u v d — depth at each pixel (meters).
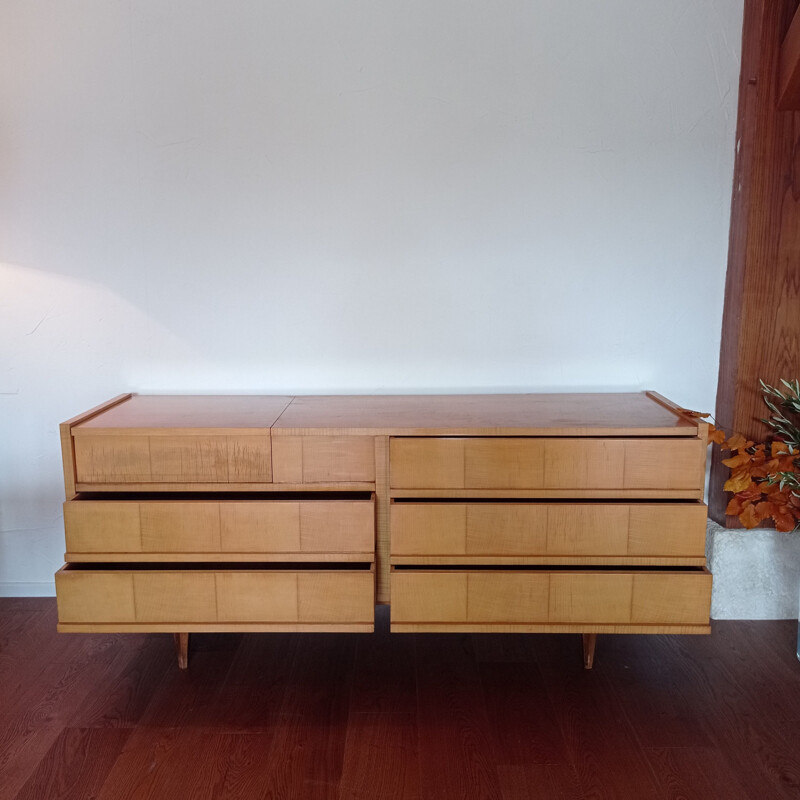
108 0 1.97
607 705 1.75
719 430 1.97
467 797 1.44
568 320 2.12
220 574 1.73
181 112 2.01
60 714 1.71
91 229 2.06
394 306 2.11
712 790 1.46
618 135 2.03
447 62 1.99
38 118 2.01
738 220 2.03
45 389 2.15
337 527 1.72
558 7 1.98
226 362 2.13
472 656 1.97
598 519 1.71
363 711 1.73
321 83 2.00
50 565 2.26
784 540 2.09
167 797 1.45
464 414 1.84
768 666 1.90
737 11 1.98
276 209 2.05
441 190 2.05
